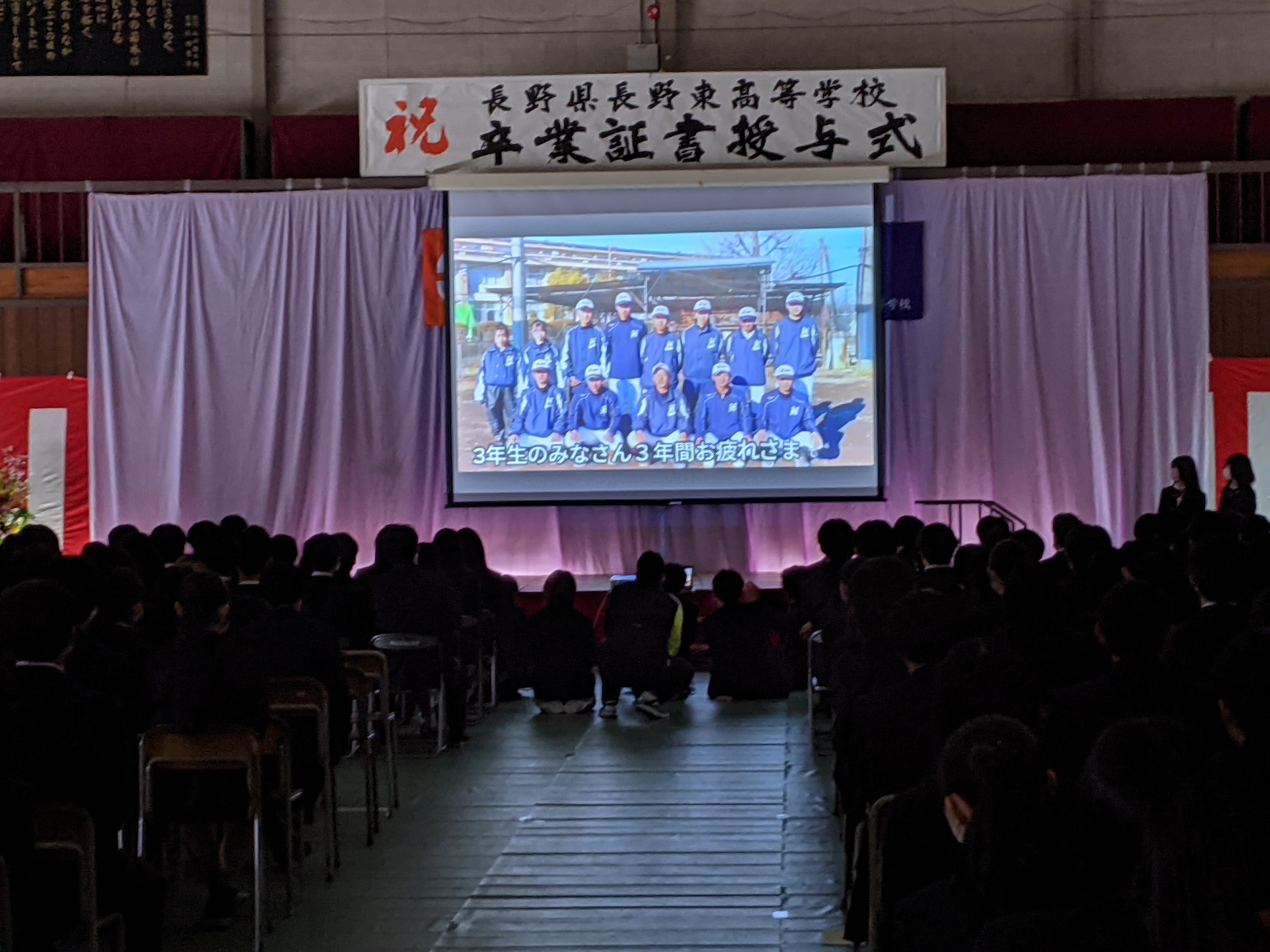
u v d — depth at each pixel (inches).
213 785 189.2
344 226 473.1
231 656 187.8
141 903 162.4
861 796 171.2
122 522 475.2
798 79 453.4
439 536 353.1
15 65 504.7
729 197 459.5
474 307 465.7
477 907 206.7
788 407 459.5
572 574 480.1
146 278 475.2
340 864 229.8
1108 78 490.9
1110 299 458.6
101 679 188.1
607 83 456.4
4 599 156.2
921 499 466.3
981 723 107.5
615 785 279.3
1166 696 146.6
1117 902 86.2
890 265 462.6
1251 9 487.8
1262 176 464.8
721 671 367.9
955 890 112.0
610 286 462.9
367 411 476.4
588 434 464.4
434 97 461.1
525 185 457.1
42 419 479.8
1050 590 178.5
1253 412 459.2
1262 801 104.0
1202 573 183.3
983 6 490.6
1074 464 462.0
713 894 211.2
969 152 475.2
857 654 199.5
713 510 476.7
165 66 503.5
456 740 318.0
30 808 136.2
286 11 504.1
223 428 476.4
